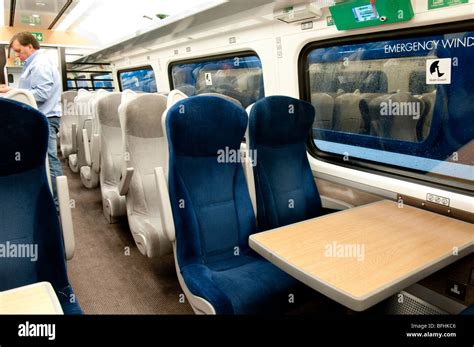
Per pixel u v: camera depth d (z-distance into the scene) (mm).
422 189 2201
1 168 1520
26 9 5383
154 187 2898
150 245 2598
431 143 2205
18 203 1580
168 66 4848
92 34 7051
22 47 3818
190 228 2006
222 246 2129
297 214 2461
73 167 5387
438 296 2115
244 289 1825
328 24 2420
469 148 2031
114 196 3441
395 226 1930
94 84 7008
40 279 1633
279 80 2967
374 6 2031
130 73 6453
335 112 2725
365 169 2561
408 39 2170
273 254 1627
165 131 1986
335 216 2096
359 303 1270
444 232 1844
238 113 2131
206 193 2104
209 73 4098
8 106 1442
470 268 1940
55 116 3891
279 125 2357
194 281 1823
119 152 3660
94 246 3473
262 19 2783
